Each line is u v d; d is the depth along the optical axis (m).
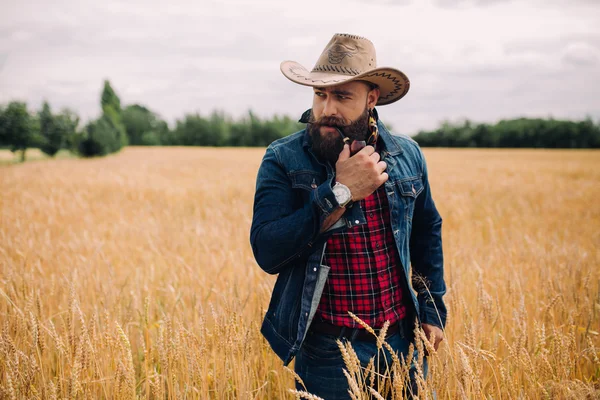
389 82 1.73
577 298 3.26
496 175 20.78
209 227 7.08
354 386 1.49
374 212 1.86
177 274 4.33
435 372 1.84
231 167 26.95
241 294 3.58
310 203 1.59
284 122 83.75
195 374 2.20
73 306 2.35
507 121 76.69
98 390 2.38
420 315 2.03
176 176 19.66
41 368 2.24
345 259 1.79
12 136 42.81
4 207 9.11
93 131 48.03
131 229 6.75
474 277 3.87
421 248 2.11
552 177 19.45
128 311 3.00
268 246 1.64
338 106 1.67
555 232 6.74
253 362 2.59
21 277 3.57
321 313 1.80
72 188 13.78
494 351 2.47
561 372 2.03
